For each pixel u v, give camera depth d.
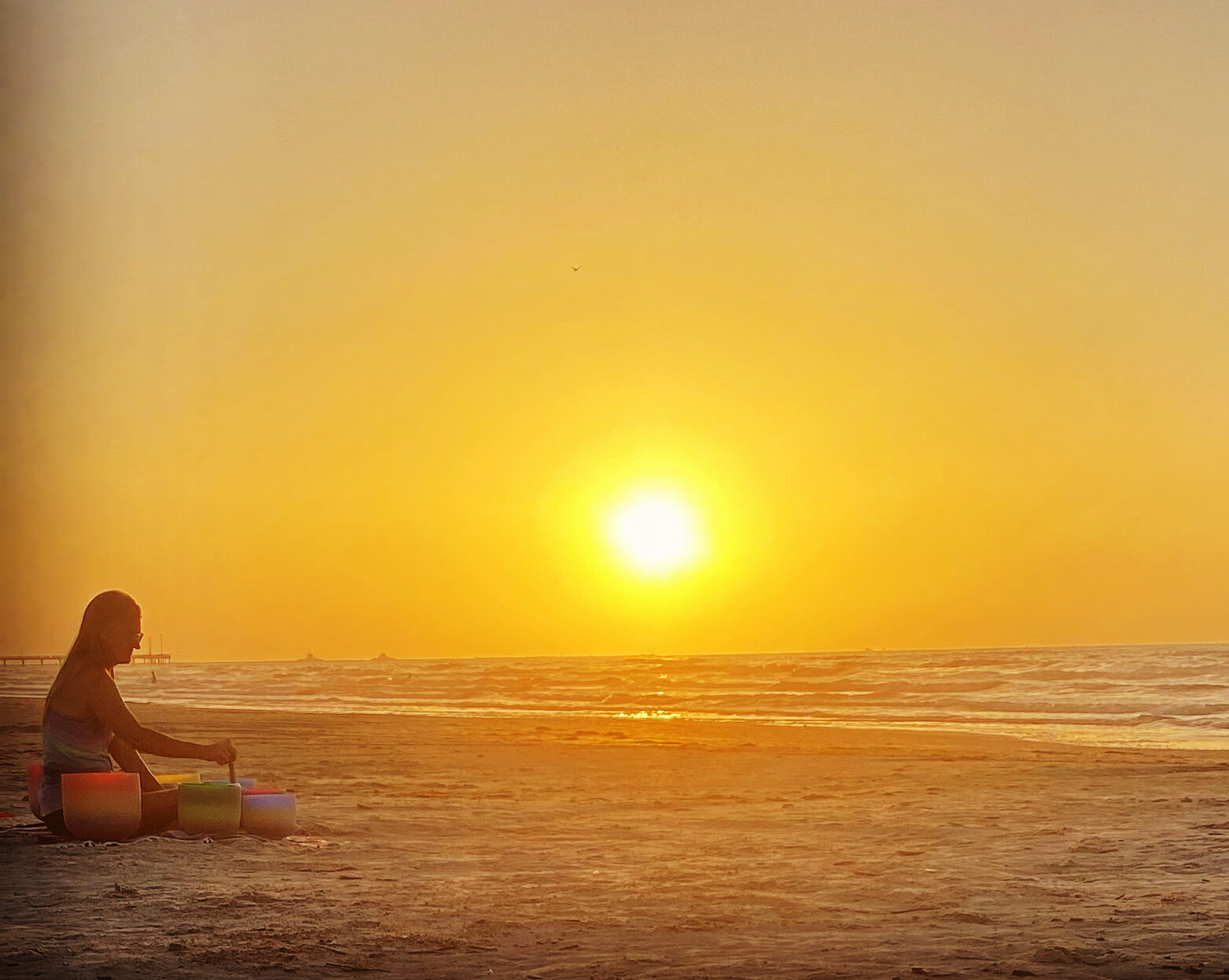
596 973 5.22
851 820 11.45
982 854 9.14
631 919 6.52
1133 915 6.65
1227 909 6.78
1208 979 5.00
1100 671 64.00
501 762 18.59
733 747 22.91
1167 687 52.25
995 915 6.70
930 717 38.88
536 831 10.51
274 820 9.16
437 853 8.94
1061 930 6.20
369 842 9.40
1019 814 11.90
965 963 5.38
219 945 5.70
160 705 48.72
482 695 60.12
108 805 8.48
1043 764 19.03
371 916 6.50
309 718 34.50
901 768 17.94
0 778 13.91
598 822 11.20
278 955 5.53
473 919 6.46
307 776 15.81
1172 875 8.12
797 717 39.19
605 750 21.52
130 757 9.09
